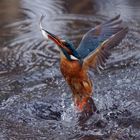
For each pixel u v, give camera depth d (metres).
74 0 17.33
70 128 10.54
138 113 11.02
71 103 11.48
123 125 10.55
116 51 13.88
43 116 11.06
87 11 16.62
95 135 10.24
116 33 9.40
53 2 17.34
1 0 17.30
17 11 16.67
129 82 12.31
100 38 9.92
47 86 12.38
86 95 9.77
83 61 9.45
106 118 10.80
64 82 12.51
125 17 15.91
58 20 16.03
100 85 12.23
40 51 14.20
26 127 10.61
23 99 11.72
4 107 11.40
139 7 16.62
